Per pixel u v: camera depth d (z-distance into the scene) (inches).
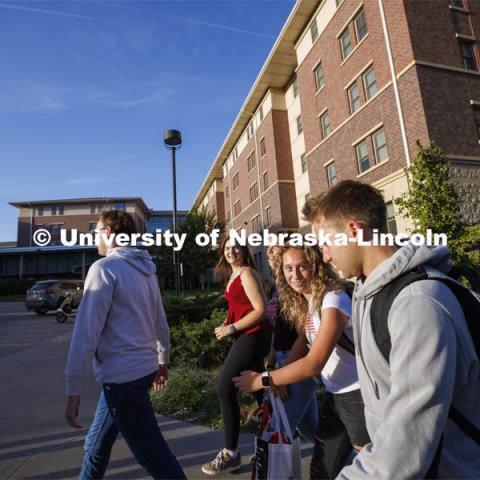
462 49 529.0
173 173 394.0
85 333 73.0
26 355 301.4
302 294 89.0
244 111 1126.4
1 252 1533.0
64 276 1552.7
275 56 881.5
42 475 107.7
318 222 57.4
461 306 37.2
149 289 88.8
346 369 71.1
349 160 635.5
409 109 494.3
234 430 104.0
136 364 77.9
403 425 32.4
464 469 35.2
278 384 65.0
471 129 490.0
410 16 502.6
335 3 668.1
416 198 381.4
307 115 783.1
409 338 34.2
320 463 74.2
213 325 225.5
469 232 362.9
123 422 76.2
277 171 954.1
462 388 35.7
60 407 167.6
